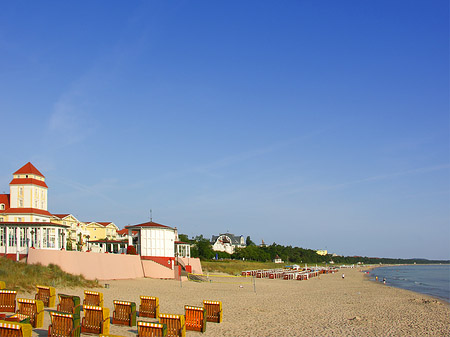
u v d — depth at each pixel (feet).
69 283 116.67
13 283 95.66
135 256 175.11
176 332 62.44
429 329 93.81
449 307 138.62
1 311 69.10
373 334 84.02
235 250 501.56
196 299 122.01
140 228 184.75
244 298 135.64
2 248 140.15
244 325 83.92
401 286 260.01
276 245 640.17
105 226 332.60
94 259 146.10
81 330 63.16
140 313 81.20
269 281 247.50
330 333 82.02
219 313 84.43
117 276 158.30
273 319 94.48
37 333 59.88
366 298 159.22
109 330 65.92
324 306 126.11
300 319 97.09
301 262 634.43
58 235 150.71
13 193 190.39
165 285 156.25
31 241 145.69
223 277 236.02
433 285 274.57
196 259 238.48
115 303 72.95
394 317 109.91
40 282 105.70
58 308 72.23
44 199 202.39
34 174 195.52
